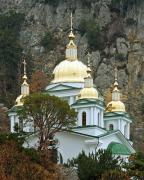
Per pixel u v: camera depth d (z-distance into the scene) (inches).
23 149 4690.0
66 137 6225.4
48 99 5787.4
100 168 4793.3
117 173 4571.9
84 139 6215.6
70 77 6860.2
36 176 4352.9
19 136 5570.9
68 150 6200.8
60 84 6845.5
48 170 4690.0
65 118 5856.3
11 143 4640.8
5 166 4313.5
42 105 5782.5
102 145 6254.9
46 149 5561.0
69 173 4948.3
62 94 6820.9
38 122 5821.9
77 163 5064.0
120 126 6968.5
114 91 7150.6
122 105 7076.8
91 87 6555.1
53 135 6077.8
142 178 4662.9
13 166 4338.1
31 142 6018.7
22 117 5900.6
